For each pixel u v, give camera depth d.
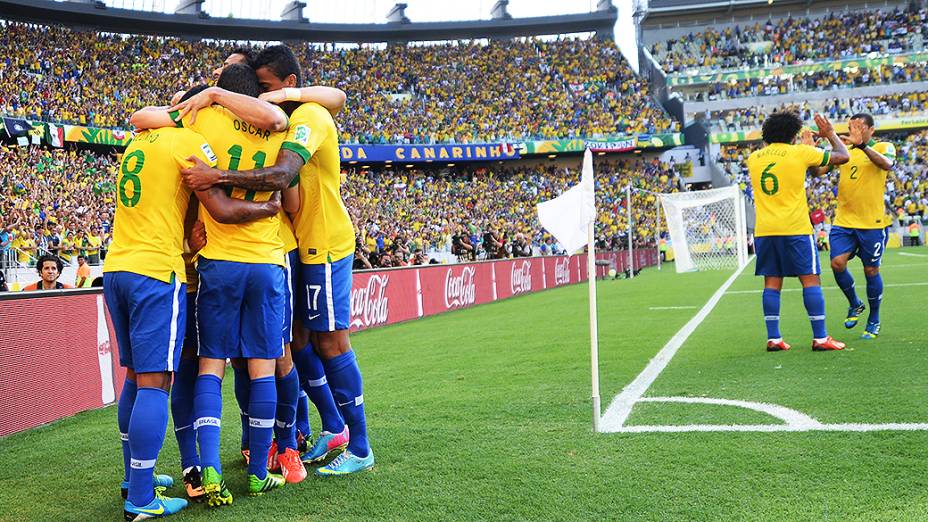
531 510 2.95
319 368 3.97
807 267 6.25
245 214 3.22
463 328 10.66
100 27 36.44
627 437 3.93
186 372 3.54
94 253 19.36
